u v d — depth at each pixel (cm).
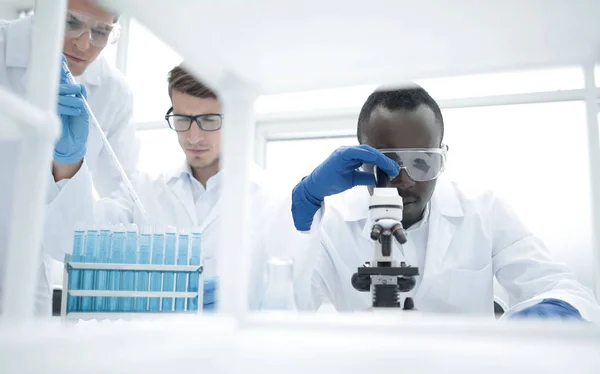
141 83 391
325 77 77
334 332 61
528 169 324
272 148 398
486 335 60
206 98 216
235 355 51
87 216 186
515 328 61
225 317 68
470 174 333
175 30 64
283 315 70
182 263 133
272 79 77
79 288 125
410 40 66
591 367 48
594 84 76
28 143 61
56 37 64
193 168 254
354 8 58
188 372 46
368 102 185
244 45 67
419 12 59
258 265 188
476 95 324
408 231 208
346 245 211
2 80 201
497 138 332
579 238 306
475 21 62
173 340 56
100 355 48
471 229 206
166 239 134
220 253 74
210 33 64
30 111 57
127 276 127
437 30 63
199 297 130
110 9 66
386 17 61
